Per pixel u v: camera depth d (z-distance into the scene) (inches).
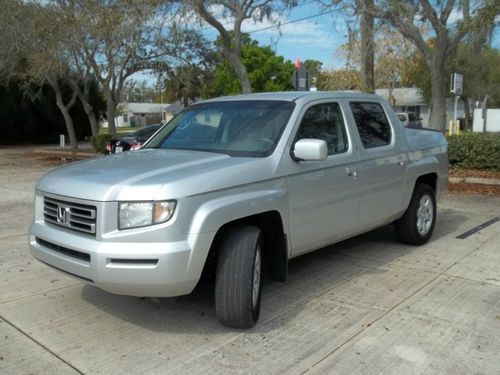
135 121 3575.3
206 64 928.9
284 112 196.1
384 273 224.5
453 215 344.8
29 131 1531.7
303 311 183.8
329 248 264.8
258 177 170.2
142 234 147.7
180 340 161.9
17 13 771.4
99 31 665.6
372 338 162.2
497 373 141.5
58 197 164.1
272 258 184.5
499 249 260.1
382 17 476.7
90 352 154.9
